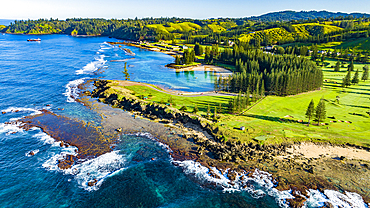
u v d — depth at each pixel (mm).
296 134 75438
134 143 72312
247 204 49906
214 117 88625
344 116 89875
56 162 61875
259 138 72438
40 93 116000
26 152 65938
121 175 57969
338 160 63438
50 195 51219
